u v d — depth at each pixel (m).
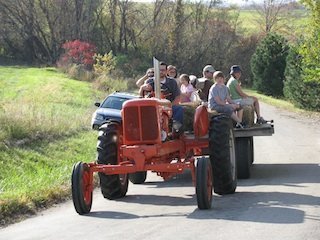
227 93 13.05
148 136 10.28
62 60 66.38
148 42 77.69
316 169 14.05
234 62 76.50
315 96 39.16
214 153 10.88
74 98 37.59
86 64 63.72
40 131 19.56
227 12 80.31
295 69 42.03
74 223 9.34
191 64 76.25
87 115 26.33
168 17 79.38
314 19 31.33
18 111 21.03
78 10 77.94
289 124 28.97
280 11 90.31
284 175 13.28
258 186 11.91
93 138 21.00
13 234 8.91
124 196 11.81
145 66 73.31
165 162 10.93
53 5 77.62
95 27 80.19
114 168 10.19
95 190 12.70
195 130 11.23
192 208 9.98
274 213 9.20
